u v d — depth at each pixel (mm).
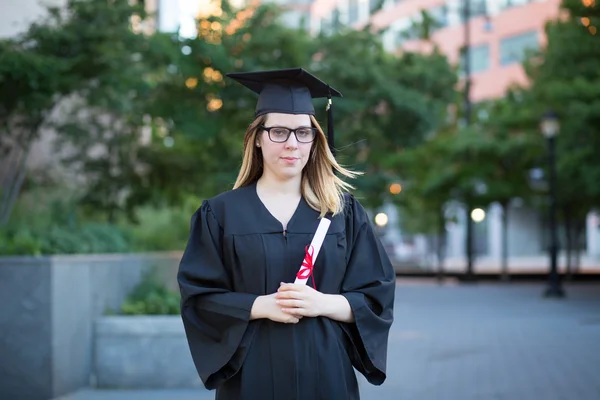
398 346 11609
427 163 29859
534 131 27688
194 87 12203
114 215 13734
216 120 12547
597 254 50062
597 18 16922
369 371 3273
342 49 15188
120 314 8594
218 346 3162
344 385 3160
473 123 31125
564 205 29297
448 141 28859
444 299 21172
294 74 3355
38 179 11938
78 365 7773
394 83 15852
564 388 8250
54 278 7316
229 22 12516
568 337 12594
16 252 7793
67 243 8773
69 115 12266
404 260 46406
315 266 3193
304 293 3074
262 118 3359
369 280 3301
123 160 13156
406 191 27922
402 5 52219
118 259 8906
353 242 3338
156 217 14578
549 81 22547
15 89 8984
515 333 13148
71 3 9719
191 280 3244
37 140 11523
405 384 8547
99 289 8250
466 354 10773
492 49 49688
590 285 27922
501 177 29469
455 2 49969
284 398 3092
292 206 3299
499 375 9086
